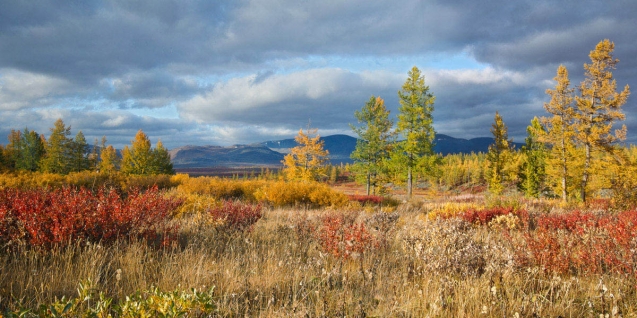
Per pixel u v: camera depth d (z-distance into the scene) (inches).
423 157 1103.0
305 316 120.3
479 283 159.9
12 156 2078.0
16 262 150.9
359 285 166.4
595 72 944.9
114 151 2084.2
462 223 345.1
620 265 176.9
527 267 178.7
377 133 1155.3
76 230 185.5
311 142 1284.4
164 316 88.0
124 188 721.6
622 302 144.4
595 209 529.3
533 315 128.9
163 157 1916.8
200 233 248.2
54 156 1775.3
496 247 204.2
